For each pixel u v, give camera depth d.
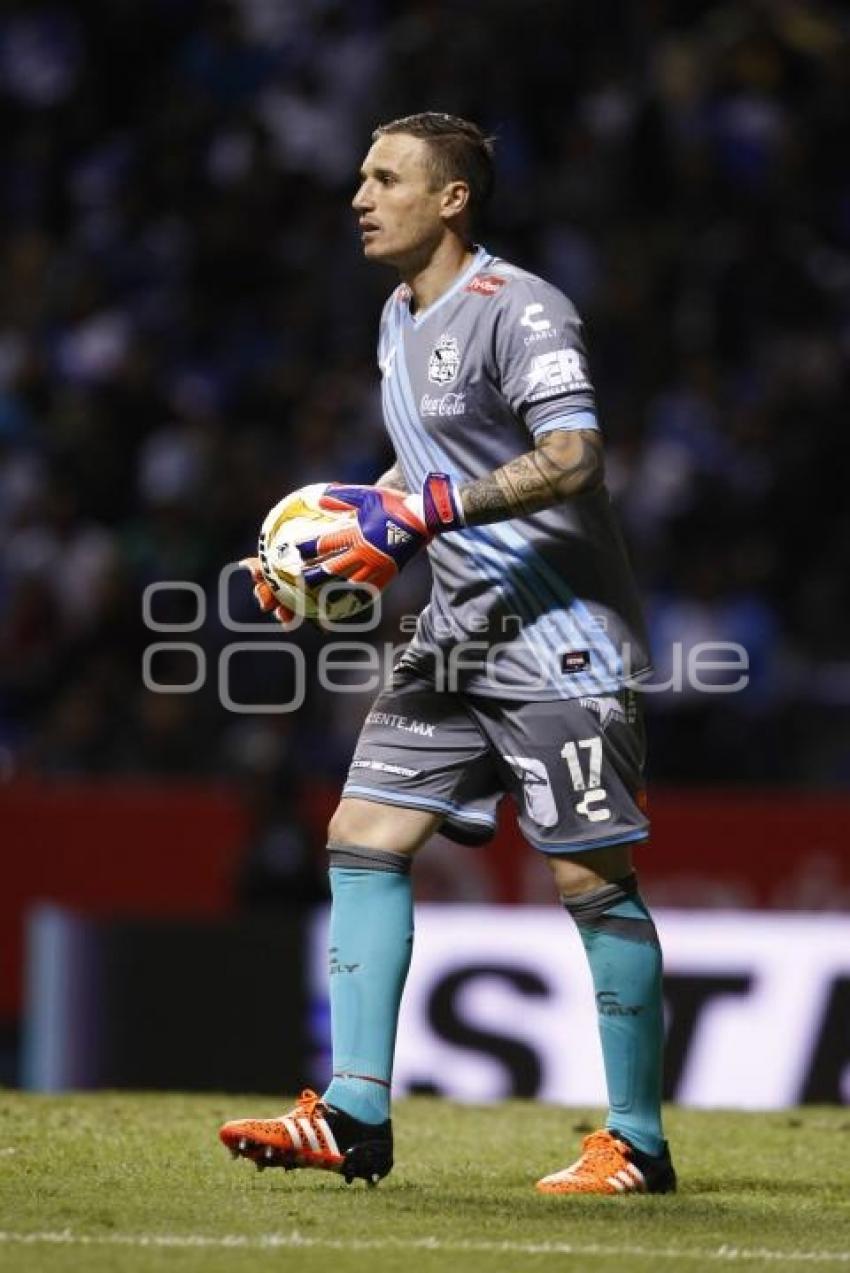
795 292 51.16
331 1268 14.21
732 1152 20.81
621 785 17.69
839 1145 21.47
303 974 33.75
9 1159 18.83
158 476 48.88
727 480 47.19
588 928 17.89
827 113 54.41
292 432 50.28
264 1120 17.12
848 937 31.03
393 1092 30.42
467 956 30.67
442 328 17.58
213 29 58.25
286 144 55.47
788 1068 30.81
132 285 54.34
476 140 17.92
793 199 53.09
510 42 53.75
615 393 49.34
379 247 17.81
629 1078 17.92
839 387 49.47
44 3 59.72
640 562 45.50
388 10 58.09
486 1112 24.30
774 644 44.22
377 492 17.28
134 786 42.25
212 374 51.94
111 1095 25.02
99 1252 14.56
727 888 40.19
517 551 17.47
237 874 38.84
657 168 52.84
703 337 50.66
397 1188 17.88
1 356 52.81
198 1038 34.00
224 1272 14.02
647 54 54.94
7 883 41.09
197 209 55.28
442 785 17.97
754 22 55.31
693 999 31.08
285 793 39.00
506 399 17.41
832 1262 14.84
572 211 52.28
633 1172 17.81
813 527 47.12
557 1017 30.34
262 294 53.88
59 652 45.25
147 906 41.00
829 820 40.22
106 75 59.28
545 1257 14.74
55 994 34.69
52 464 49.44
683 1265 14.58
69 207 57.09
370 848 17.88
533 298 17.28
